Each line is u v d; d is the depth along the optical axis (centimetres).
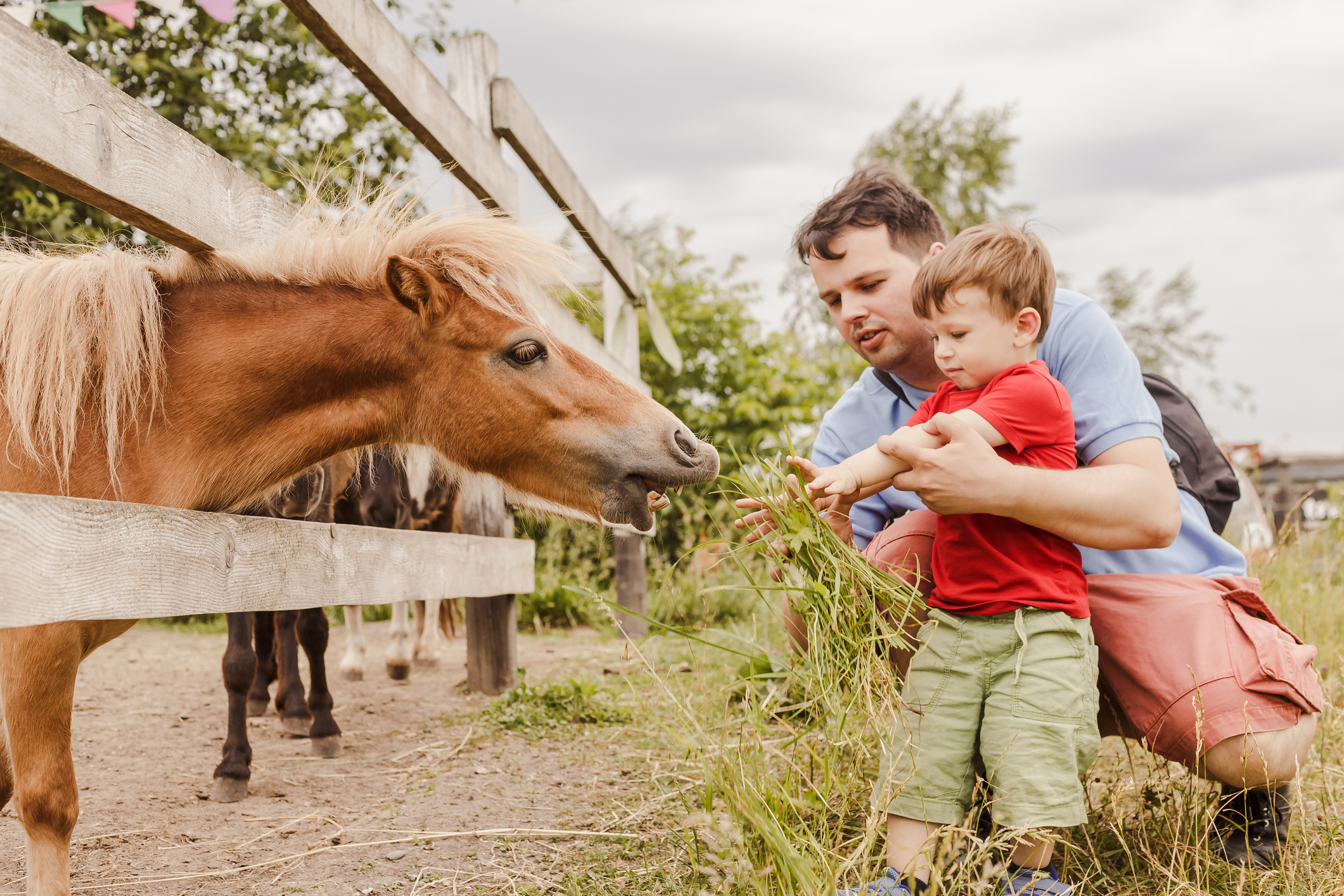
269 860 220
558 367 231
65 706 170
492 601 440
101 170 161
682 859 214
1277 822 206
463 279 222
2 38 137
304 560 215
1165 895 183
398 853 223
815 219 238
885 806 167
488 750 325
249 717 392
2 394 179
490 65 390
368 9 259
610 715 368
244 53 856
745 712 192
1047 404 187
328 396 217
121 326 183
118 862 220
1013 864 177
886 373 255
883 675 179
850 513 264
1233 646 198
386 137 903
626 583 641
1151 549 208
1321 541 528
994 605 181
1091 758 180
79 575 143
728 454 928
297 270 217
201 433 199
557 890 199
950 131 1848
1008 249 188
